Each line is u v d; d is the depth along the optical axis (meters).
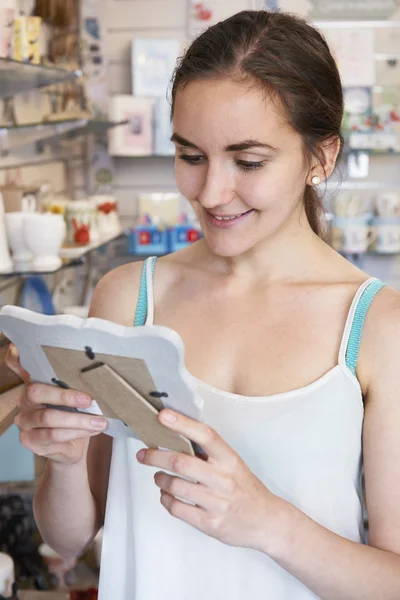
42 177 3.60
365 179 4.54
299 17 1.18
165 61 4.30
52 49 3.71
